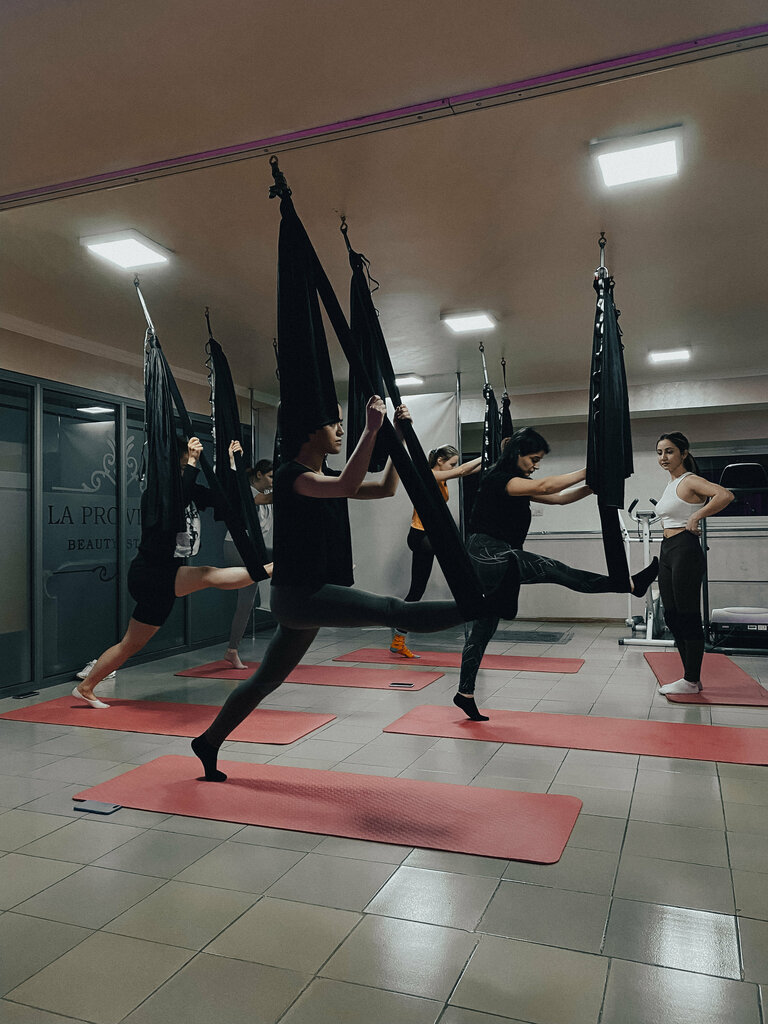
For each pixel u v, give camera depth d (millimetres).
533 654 6746
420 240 4012
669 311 5480
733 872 2381
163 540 4594
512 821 2807
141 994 1780
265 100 2473
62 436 5762
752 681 5320
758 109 2770
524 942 1988
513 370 7383
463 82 2408
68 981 1836
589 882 2328
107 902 2240
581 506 9133
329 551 2836
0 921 2135
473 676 4305
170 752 3811
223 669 6160
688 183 3385
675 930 2033
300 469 2748
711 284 4859
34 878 2408
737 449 8539
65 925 2109
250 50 2213
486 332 5941
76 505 5887
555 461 9141
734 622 6703
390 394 3416
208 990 1794
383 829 2752
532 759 3578
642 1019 1658
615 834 2695
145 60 2244
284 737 3988
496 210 3635
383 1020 1673
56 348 5648
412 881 2352
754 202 3584
